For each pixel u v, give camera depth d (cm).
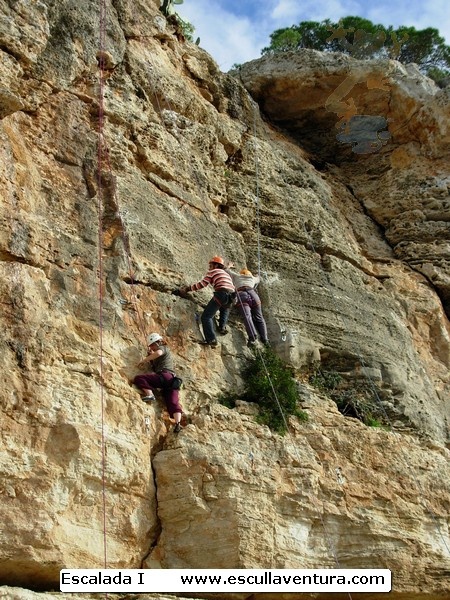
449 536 1330
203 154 1608
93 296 1272
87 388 1177
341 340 1512
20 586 1066
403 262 1758
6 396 1107
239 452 1240
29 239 1239
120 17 1606
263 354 1413
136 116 1504
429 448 1433
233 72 1927
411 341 1614
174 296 1380
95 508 1127
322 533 1238
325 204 1756
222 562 1159
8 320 1159
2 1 1335
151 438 1225
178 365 1316
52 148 1362
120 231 1358
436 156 1880
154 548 1170
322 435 1328
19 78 1348
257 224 1608
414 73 1928
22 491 1073
